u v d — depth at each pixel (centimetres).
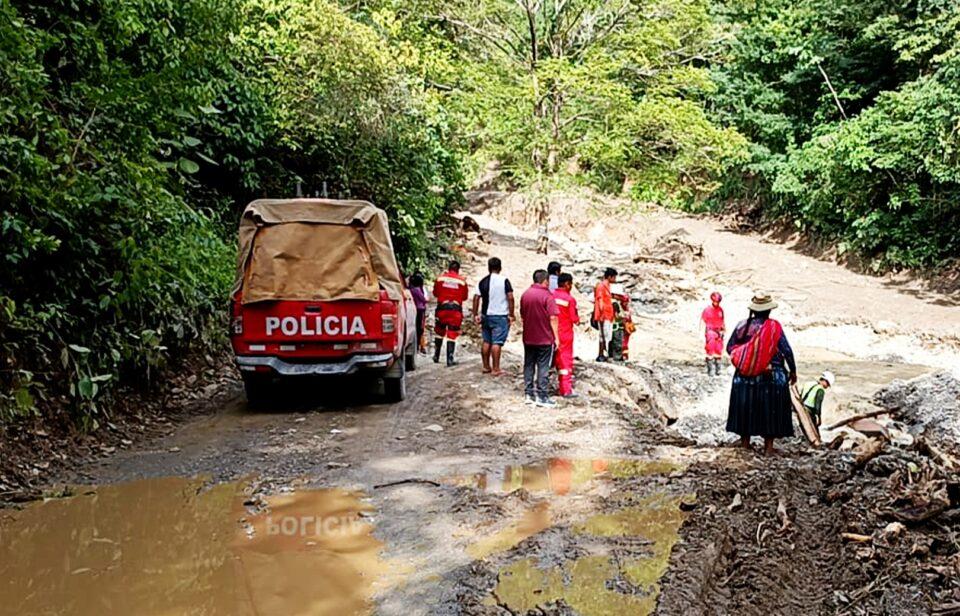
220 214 1498
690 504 655
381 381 1218
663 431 966
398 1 2541
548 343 1060
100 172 847
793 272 2720
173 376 1121
